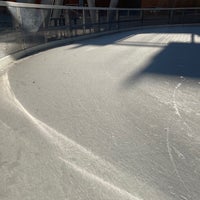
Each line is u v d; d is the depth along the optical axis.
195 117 4.08
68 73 7.03
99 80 6.28
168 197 2.31
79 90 5.51
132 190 2.42
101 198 2.31
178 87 5.61
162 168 2.76
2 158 2.96
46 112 4.34
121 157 2.98
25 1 18.19
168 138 3.43
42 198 2.31
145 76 6.60
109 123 3.90
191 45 12.83
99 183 2.52
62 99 4.96
